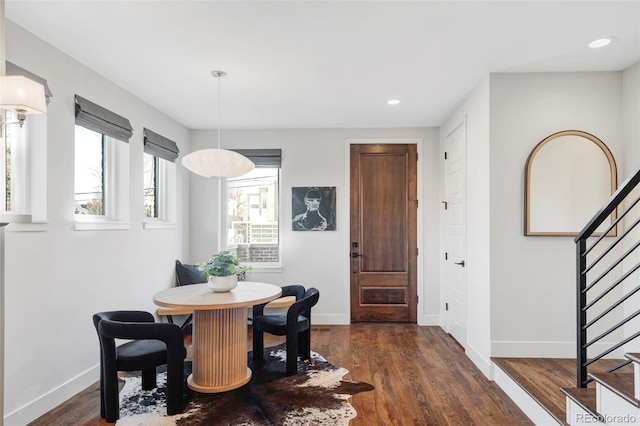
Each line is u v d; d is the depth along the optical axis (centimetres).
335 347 378
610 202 185
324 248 475
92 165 310
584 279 211
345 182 475
